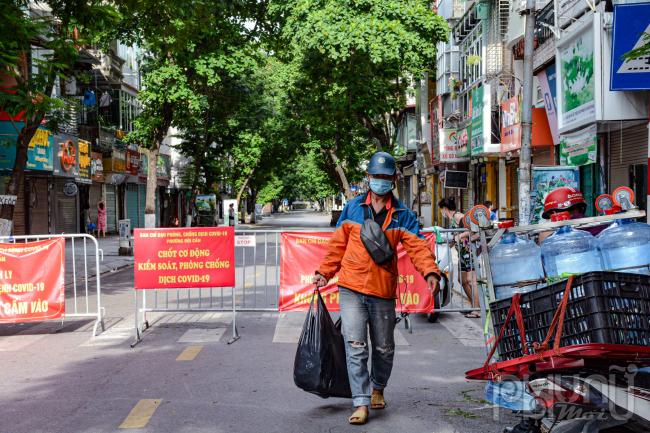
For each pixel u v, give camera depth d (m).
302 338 5.84
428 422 5.58
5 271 9.48
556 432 4.33
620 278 3.97
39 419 5.71
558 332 4.11
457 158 29.27
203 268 9.42
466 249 10.84
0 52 12.87
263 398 6.31
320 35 21.53
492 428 5.39
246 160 54.62
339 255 5.95
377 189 5.71
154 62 27.52
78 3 14.31
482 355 8.12
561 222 5.11
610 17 12.49
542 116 18.89
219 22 20.62
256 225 62.97
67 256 25.16
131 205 48.06
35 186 31.41
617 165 14.85
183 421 5.62
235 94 37.03
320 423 5.59
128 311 11.90
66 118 17.33
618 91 12.06
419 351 8.38
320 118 29.12
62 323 10.32
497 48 24.00
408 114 44.47
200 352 8.33
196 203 46.69
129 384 6.84
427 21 22.56
